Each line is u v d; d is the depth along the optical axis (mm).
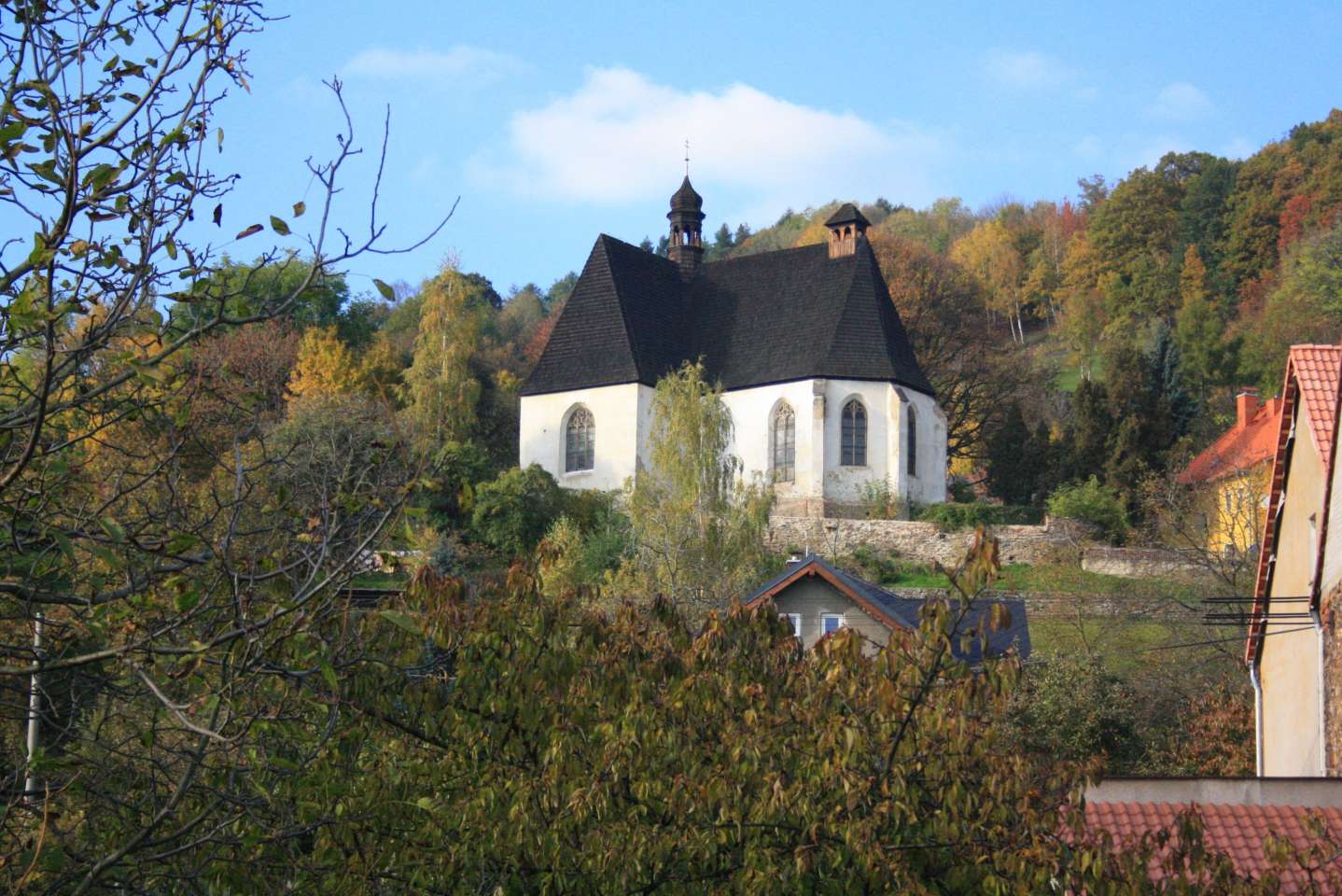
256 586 10438
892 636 13852
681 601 43344
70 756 10211
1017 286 140250
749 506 50656
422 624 13391
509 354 105125
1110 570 57375
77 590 10781
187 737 11336
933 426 67938
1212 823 20391
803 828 13305
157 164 9812
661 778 13906
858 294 68312
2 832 9477
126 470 10578
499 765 13945
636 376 66250
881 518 63500
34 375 11016
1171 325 114875
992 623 13484
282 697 10906
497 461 83938
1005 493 73688
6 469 10062
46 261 9133
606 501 61719
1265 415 72812
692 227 74188
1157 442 73125
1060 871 13195
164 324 10117
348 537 10453
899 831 13477
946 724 13422
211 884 11211
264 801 10891
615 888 13164
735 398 67625
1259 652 30156
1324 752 25281
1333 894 14398
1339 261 94625
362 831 12406
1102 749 39469
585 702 14352
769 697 14398
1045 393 96625
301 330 80062
